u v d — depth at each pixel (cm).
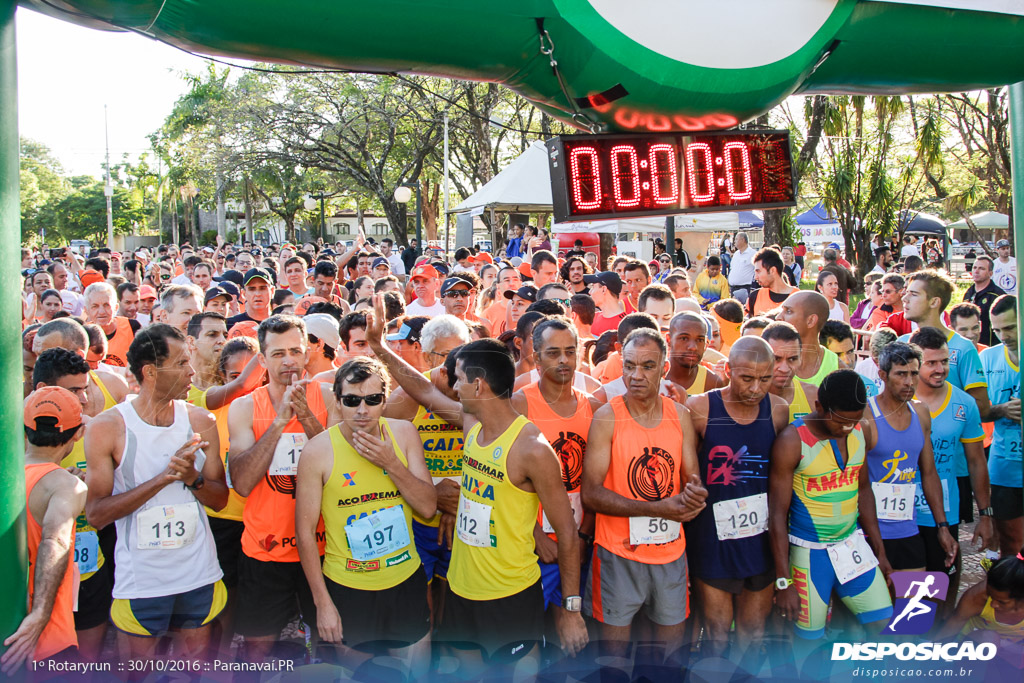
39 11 242
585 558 296
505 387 255
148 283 619
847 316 420
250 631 273
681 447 273
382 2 268
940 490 325
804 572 288
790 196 348
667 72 305
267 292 462
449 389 301
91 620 279
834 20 320
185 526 260
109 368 311
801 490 287
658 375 267
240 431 270
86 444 252
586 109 320
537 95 320
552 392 284
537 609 267
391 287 499
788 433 282
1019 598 309
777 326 290
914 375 301
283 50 270
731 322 348
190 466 251
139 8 243
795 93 352
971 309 416
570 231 1032
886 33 327
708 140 338
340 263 666
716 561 282
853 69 336
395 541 260
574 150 325
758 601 288
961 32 333
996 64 340
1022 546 396
